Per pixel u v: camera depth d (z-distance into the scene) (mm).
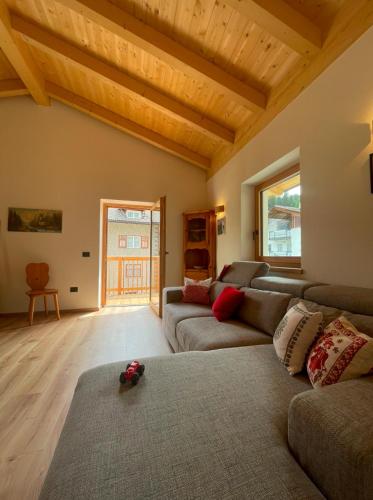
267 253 3090
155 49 2346
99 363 2227
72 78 3523
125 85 3061
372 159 1528
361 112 1610
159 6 2139
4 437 1328
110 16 2176
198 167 4727
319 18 1875
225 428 815
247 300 2096
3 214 3742
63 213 4000
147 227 7742
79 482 622
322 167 1922
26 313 3809
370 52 1546
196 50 2436
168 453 711
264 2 1753
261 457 708
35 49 3117
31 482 1067
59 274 3971
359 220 1631
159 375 1138
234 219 3504
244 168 3207
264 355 1371
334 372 971
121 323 3473
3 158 3762
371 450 555
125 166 4320
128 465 671
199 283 2977
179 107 3291
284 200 2781
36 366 2152
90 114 3951
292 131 2273
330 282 1850
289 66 2279
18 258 3797
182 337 1989
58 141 3998
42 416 1500
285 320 1391
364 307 1278
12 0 2510
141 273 6199
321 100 1935
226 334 1750
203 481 629
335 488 604
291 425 749
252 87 2658
